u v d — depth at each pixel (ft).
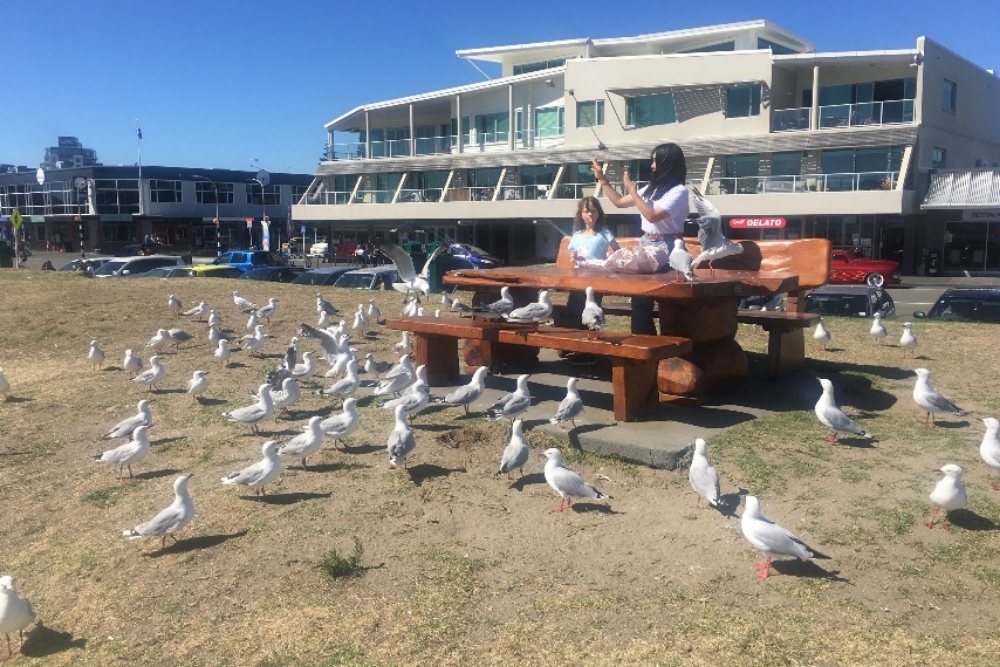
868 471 21.25
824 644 14.15
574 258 33.99
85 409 31.58
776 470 21.40
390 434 23.95
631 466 22.45
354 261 182.60
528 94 163.84
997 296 49.11
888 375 31.58
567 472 19.98
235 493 22.11
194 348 42.32
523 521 19.75
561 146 154.20
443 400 27.12
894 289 107.96
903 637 14.23
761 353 36.70
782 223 127.75
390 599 16.72
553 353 36.70
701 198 28.55
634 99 145.79
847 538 17.81
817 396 28.17
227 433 27.37
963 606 15.17
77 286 62.90
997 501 19.29
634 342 24.50
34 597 18.10
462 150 172.96
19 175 279.28
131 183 250.78
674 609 15.62
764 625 14.83
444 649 14.89
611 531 19.02
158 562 18.85
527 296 34.65
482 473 22.57
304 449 23.00
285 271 92.12
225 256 140.77
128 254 229.25
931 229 128.26
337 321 48.98
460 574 17.49
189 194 260.21
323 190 198.80
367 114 187.52
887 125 122.62
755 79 131.95
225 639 15.76
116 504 22.34
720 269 31.42
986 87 146.61
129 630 16.46
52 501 22.98
